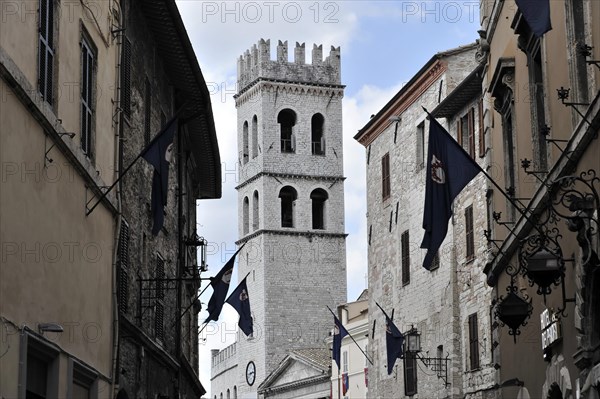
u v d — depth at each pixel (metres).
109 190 28.23
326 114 154.12
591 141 24.19
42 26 24.55
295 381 128.38
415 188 69.12
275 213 149.88
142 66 39.69
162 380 43.66
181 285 49.38
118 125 33.03
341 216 152.25
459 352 60.97
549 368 29.55
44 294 23.98
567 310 27.23
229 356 158.50
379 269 76.38
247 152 156.00
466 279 59.88
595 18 24.20
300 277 148.75
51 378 24.86
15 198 21.77
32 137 23.12
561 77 27.25
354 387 104.31
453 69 65.19
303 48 154.62
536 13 23.98
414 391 67.81
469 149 60.81
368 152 79.62
